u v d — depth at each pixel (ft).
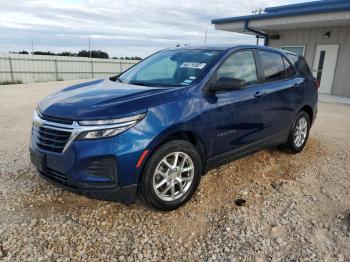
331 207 12.30
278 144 16.66
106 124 9.90
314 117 19.10
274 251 9.73
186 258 9.39
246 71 14.24
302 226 11.00
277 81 15.80
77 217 11.12
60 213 11.33
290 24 45.14
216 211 11.78
